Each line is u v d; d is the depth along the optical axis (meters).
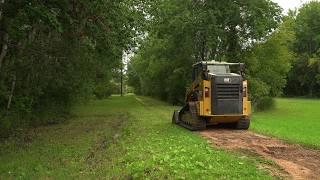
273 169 12.00
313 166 12.68
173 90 52.75
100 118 32.66
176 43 49.53
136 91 104.00
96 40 23.00
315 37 102.81
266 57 49.19
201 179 10.45
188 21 46.03
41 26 21.52
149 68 57.62
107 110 41.75
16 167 13.96
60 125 27.61
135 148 15.24
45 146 18.19
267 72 49.28
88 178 11.96
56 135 22.19
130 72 95.81
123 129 23.20
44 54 26.06
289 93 105.81
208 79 20.97
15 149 17.67
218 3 47.06
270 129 24.14
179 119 24.50
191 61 49.81
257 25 47.44
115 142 18.08
